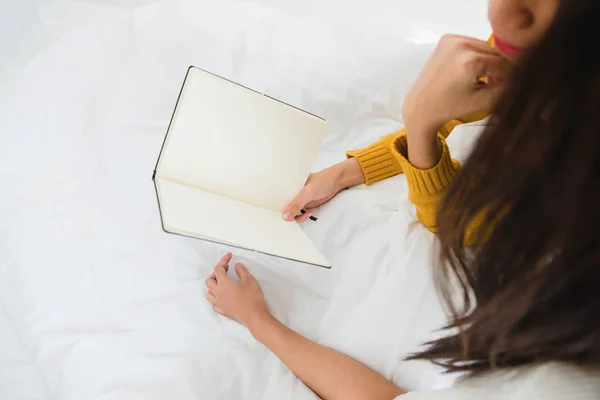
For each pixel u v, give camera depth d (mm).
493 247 427
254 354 771
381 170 905
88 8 1023
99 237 818
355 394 698
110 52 949
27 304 764
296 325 807
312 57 997
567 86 330
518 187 381
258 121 729
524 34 485
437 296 743
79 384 723
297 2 1127
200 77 672
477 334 491
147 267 810
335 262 848
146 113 925
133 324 768
